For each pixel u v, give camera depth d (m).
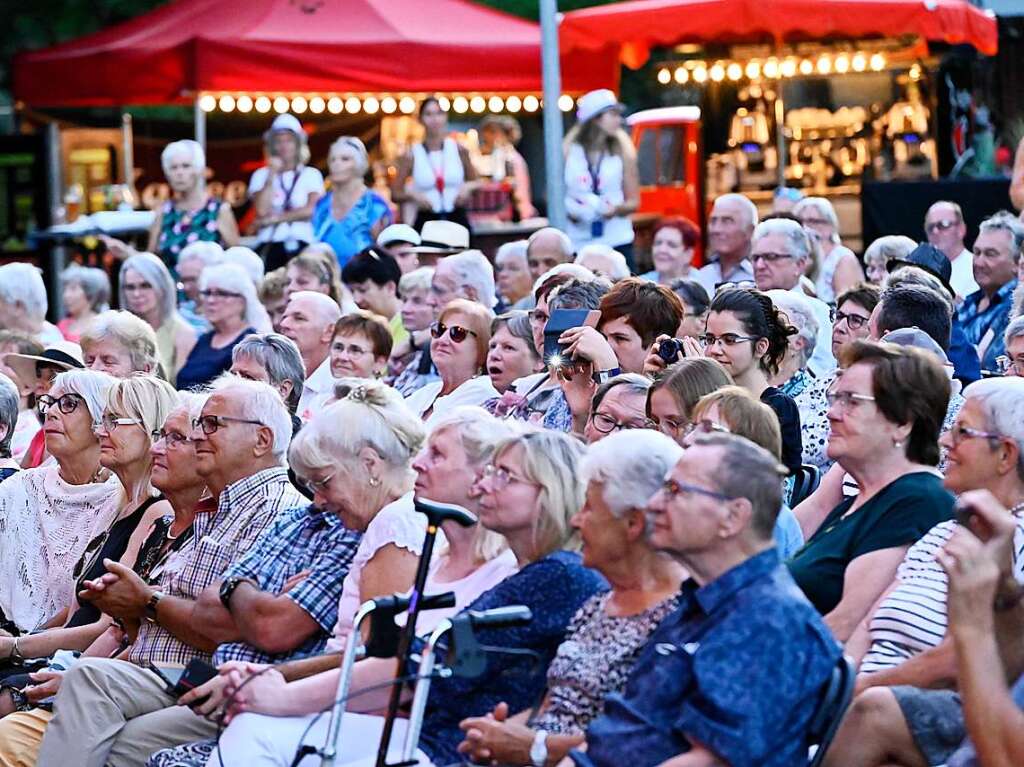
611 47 21.97
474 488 8.02
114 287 23.50
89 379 11.77
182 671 9.59
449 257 14.87
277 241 21.23
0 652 10.66
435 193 21.97
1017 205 16.53
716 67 23.33
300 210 21.27
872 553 8.05
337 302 16.91
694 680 6.71
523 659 7.83
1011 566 6.76
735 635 6.59
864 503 8.27
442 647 7.77
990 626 6.62
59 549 11.70
